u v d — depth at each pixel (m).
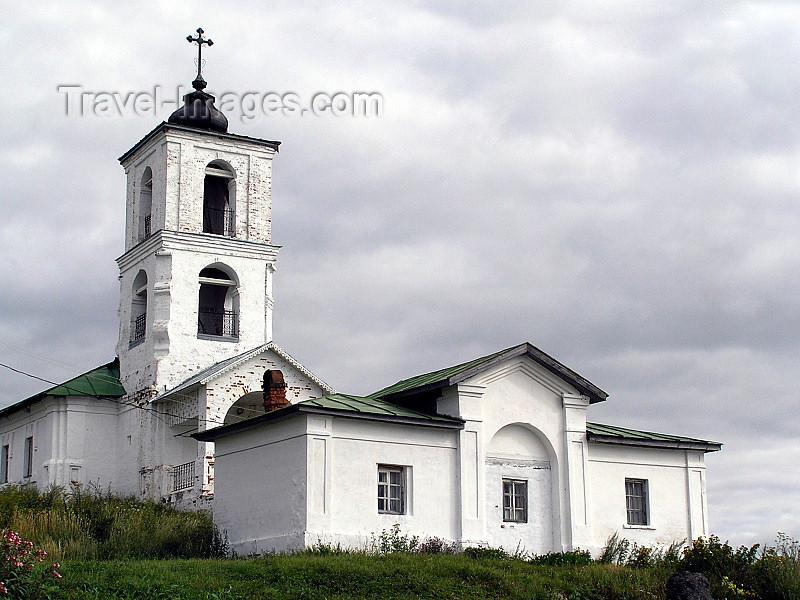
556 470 35.25
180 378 46.84
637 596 28.25
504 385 34.72
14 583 22.58
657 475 37.31
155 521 35.03
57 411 47.53
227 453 33.91
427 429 33.03
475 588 27.03
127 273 50.22
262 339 48.88
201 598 23.95
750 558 30.81
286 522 31.08
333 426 31.41
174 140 48.44
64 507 36.66
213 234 48.59
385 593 25.80
